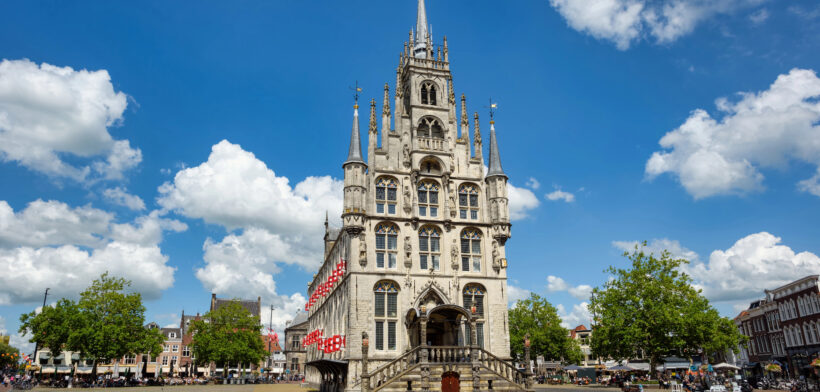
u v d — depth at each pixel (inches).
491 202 2016.5
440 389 1515.7
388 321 1807.3
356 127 1971.0
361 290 1801.2
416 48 2225.6
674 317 2005.4
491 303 1913.1
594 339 2282.2
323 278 3024.1
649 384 2322.8
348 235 1867.6
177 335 5182.1
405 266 1859.0
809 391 1967.3
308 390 2561.5
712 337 2111.2
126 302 2760.8
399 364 1706.4
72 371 3617.1
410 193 1952.5
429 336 1897.1
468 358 1611.7
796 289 2849.4
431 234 1941.4
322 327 2748.5
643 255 2214.6
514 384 1574.8
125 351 2741.1
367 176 1936.5
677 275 2153.1
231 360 3417.8
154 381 3196.4
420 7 2292.1
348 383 1704.0
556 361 3742.6
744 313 3523.6
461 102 2145.7
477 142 2101.4
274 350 6461.6
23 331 2635.3
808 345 2733.8
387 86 2058.3
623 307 2188.7
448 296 1871.3
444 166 2011.6
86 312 2706.7
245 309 3565.5
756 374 3294.8
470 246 1971.0
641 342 2134.6
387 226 1902.1
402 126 2023.9
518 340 3125.0
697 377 1942.7
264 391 2425.0
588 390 2135.8
